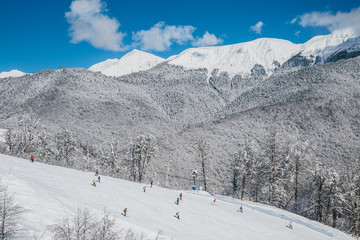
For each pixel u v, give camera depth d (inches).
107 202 914.7
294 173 1822.1
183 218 1010.7
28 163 1163.3
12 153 1982.0
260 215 1382.9
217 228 999.0
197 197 1505.9
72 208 745.6
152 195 1225.4
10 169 901.2
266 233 1091.9
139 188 1325.0
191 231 881.5
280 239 1058.7
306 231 1279.5
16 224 579.2
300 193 1968.5
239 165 2021.4
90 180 1188.5
